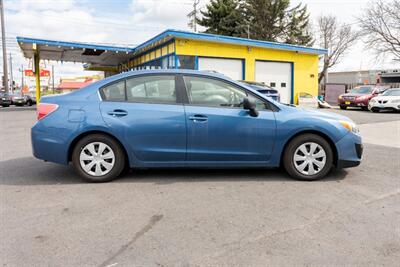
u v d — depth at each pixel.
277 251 2.85
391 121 13.47
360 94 20.31
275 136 4.79
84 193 4.31
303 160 4.87
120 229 3.26
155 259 2.72
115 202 3.98
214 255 2.79
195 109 4.73
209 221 3.45
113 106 4.71
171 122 4.68
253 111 4.73
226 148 4.77
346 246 2.94
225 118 4.73
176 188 4.52
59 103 4.75
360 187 4.59
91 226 3.32
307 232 3.21
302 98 21.03
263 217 3.55
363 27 31.81
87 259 2.72
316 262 2.68
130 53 23.78
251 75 19.84
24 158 6.44
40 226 3.32
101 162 4.75
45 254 2.79
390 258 2.75
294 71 21.38
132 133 4.67
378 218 3.54
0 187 4.57
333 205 3.91
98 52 23.28
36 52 22.59
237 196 4.20
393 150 7.33
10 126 12.06
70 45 20.12
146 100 4.79
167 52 18.59
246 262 2.68
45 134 4.70
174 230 3.24
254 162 4.86
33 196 4.20
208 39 17.91
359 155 4.97
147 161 4.77
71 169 5.55
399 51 30.02
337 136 4.83
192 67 18.12
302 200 4.07
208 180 4.89
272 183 4.76
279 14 40.62
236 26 40.00
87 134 4.72
